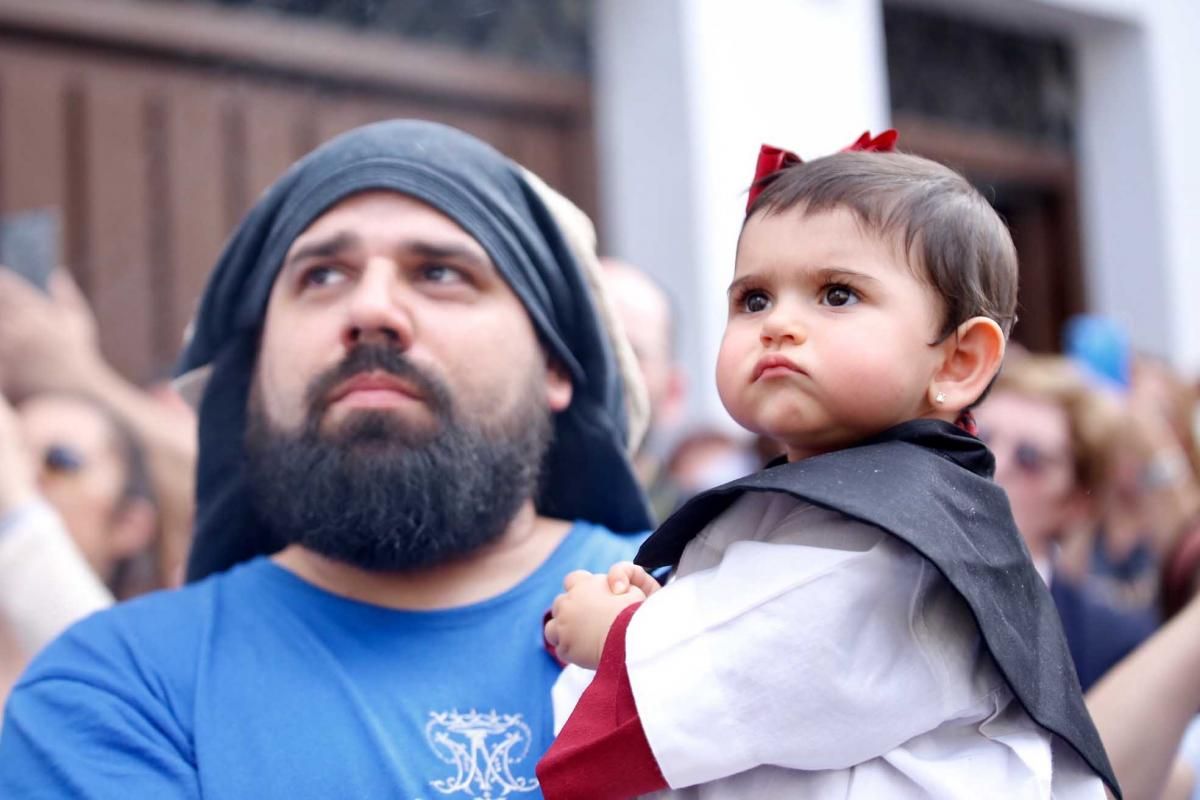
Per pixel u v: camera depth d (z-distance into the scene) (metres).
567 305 1.87
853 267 1.31
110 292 3.35
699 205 3.87
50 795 1.46
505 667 1.64
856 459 1.27
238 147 3.58
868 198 1.33
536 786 1.54
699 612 1.27
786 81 4.06
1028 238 5.41
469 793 1.52
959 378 1.36
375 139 1.77
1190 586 2.60
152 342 3.41
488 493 1.70
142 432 2.72
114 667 1.58
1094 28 5.13
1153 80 5.09
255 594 1.71
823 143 4.11
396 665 1.62
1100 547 2.79
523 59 4.09
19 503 2.04
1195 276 5.14
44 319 2.68
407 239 1.70
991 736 1.31
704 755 1.22
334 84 3.76
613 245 4.09
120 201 3.38
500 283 1.77
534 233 1.83
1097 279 5.23
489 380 1.71
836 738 1.25
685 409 3.86
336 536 1.66
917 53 4.89
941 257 1.33
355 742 1.52
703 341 3.86
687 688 1.23
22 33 3.26
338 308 1.69
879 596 1.26
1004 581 1.29
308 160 1.81
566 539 1.85
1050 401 2.69
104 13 3.33
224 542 1.95
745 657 1.24
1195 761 2.14
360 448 1.64
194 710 1.55
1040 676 1.30
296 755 1.50
